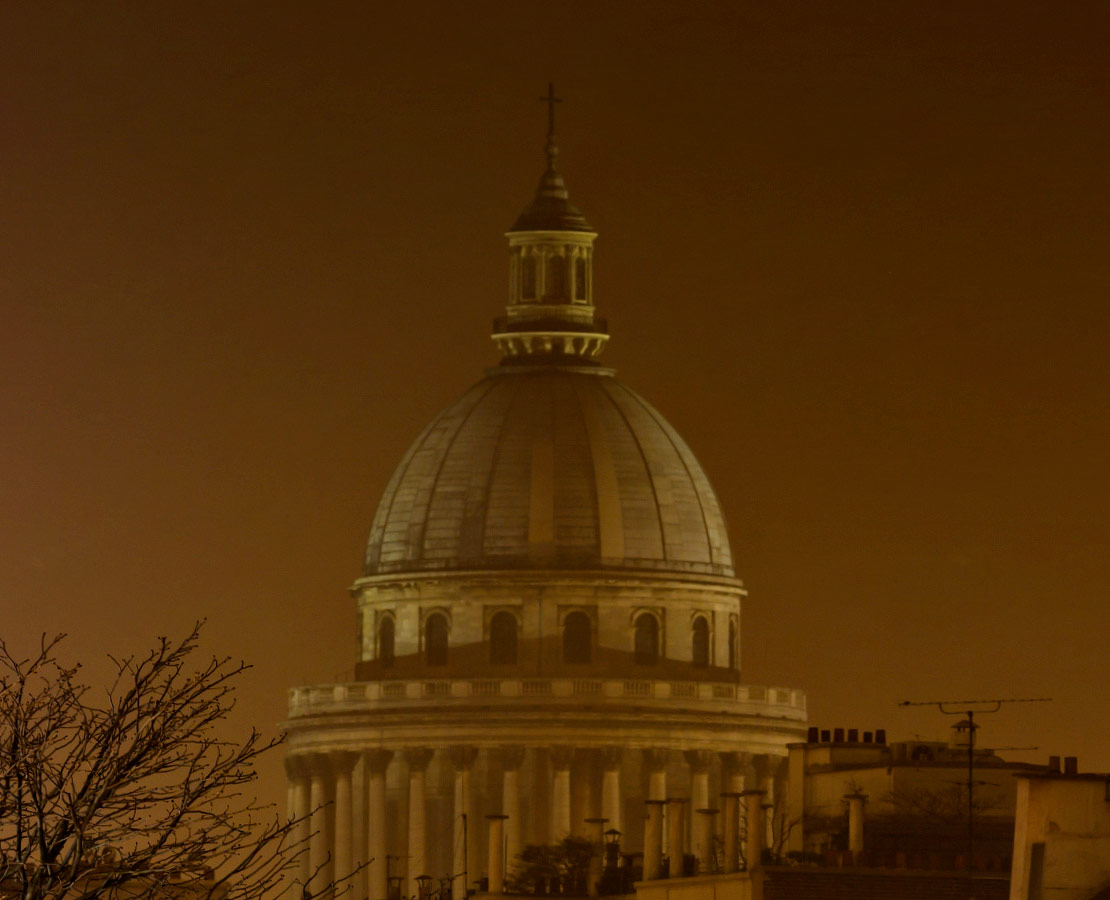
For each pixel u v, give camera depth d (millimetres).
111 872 86312
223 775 87625
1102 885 123312
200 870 87250
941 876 180500
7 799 85750
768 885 184375
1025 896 123938
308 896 94000
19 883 85500
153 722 87438
